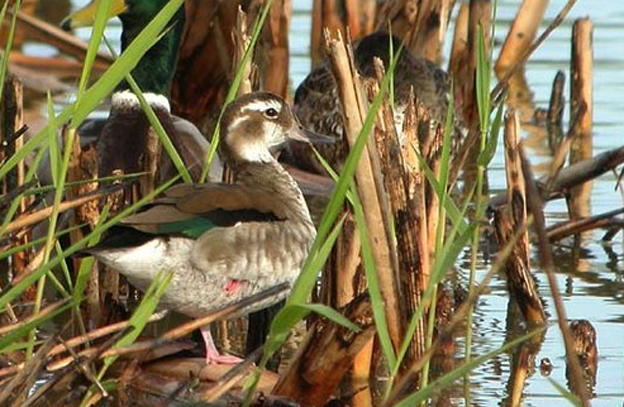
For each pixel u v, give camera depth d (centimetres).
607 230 1549
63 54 2100
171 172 1402
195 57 1812
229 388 1000
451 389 1144
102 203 1233
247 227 1089
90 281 1163
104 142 1462
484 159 1084
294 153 1814
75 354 938
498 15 2303
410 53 1869
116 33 2205
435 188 1058
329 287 1173
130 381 1109
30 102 1906
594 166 1549
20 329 932
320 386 1076
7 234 1081
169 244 1042
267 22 1833
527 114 1948
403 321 1093
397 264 1083
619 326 1280
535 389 1142
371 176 1065
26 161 1534
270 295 997
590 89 1836
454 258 988
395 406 889
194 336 1198
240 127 1223
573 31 1834
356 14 2028
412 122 1209
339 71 1061
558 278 1427
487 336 1262
